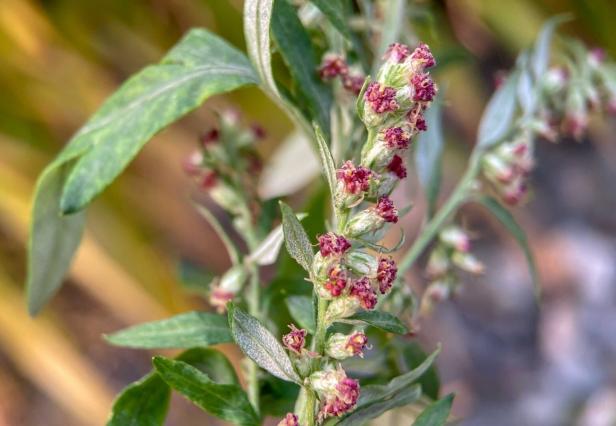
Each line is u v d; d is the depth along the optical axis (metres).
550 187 0.65
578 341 0.59
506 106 0.17
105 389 0.48
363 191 0.12
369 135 0.13
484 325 0.60
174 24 0.44
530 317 0.61
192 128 0.47
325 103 0.15
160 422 0.14
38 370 0.47
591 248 0.62
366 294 0.12
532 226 0.63
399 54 0.13
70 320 0.50
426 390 0.16
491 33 0.52
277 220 0.18
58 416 0.52
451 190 0.54
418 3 0.19
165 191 0.48
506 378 0.58
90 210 0.46
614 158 0.65
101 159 0.14
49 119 0.45
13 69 0.44
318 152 0.15
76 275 0.46
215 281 0.16
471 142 0.55
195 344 0.14
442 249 0.17
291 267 0.16
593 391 0.57
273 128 0.44
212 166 0.16
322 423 0.13
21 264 0.48
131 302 0.46
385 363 0.16
